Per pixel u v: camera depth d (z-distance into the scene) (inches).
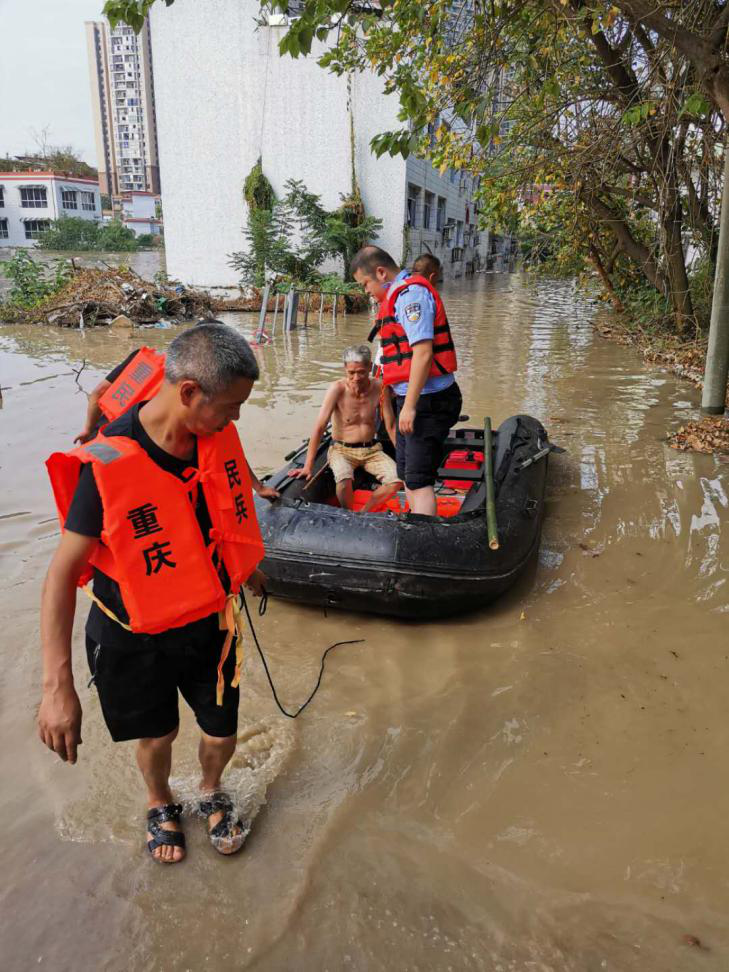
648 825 97.7
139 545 76.2
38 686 127.4
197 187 841.5
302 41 178.7
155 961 79.7
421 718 119.2
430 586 141.0
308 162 812.6
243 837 94.4
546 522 197.9
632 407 330.0
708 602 156.5
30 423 283.3
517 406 330.3
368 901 86.6
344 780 106.2
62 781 105.8
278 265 774.5
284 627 148.3
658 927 83.2
